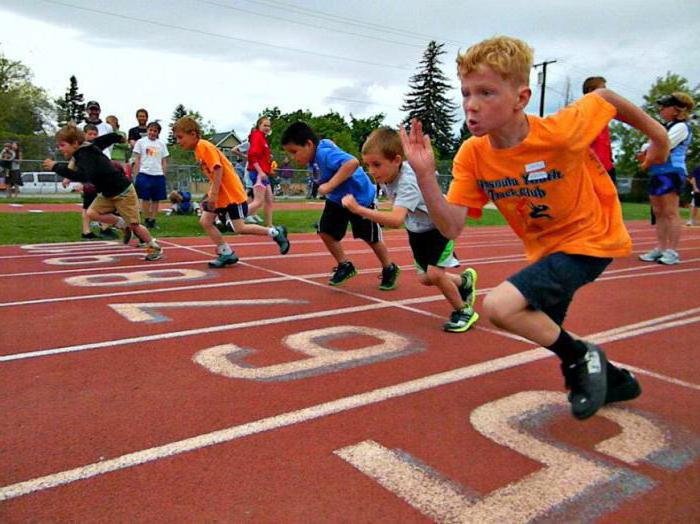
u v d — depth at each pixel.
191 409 2.65
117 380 3.00
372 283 5.89
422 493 1.98
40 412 2.61
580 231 2.41
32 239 8.52
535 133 2.25
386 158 3.87
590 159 2.46
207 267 6.61
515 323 2.30
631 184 34.88
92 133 9.14
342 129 70.38
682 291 5.73
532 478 2.09
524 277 2.32
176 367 3.21
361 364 3.32
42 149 25.03
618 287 5.92
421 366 3.31
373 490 2.00
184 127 6.08
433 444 2.34
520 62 2.12
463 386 3.01
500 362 3.40
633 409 2.75
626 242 2.46
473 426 2.52
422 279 4.13
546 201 2.38
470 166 2.54
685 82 37.44
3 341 3.65
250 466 2.15
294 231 10.93
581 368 2.38
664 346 3.80
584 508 1.91
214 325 4.10
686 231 13.79
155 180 10.02
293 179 25.62
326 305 4.82
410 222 4.04
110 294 5.04
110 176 6.50
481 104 2.15
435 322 4.32
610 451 2.31
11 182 18.88
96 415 2.58
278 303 4.85
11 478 2.05
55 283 5.47
